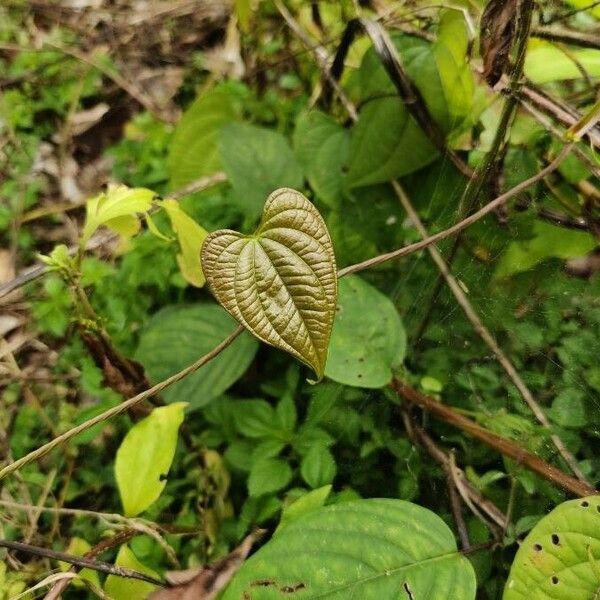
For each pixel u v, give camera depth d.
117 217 0.28
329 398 0.34
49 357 0.42
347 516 0.25
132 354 0.41
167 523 0.34
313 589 0.23
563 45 0.34
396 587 0.23
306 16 0.48
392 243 0.38
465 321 0.34
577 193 0.32
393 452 0.32
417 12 0.36
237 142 0.39
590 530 0.23
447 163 0.35
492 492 0.30
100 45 0.62
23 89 0.58
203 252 0.20
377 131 0.35
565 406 0.30
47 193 0.52
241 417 0.35
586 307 0.31
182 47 0.61
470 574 0.24
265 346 0.40
